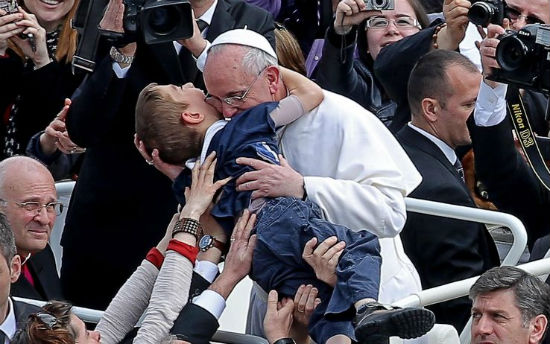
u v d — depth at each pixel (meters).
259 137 14.98
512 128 20.14
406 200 16.67
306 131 15.42
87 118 17.97
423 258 17.97
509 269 15.99
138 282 15.50
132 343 14.84
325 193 14.80
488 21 19.08
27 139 21.83
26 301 15.90
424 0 24.83
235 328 17.34
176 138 15.05
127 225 18.64
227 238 15.05
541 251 19.45
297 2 23.80
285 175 14.80
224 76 14.95
